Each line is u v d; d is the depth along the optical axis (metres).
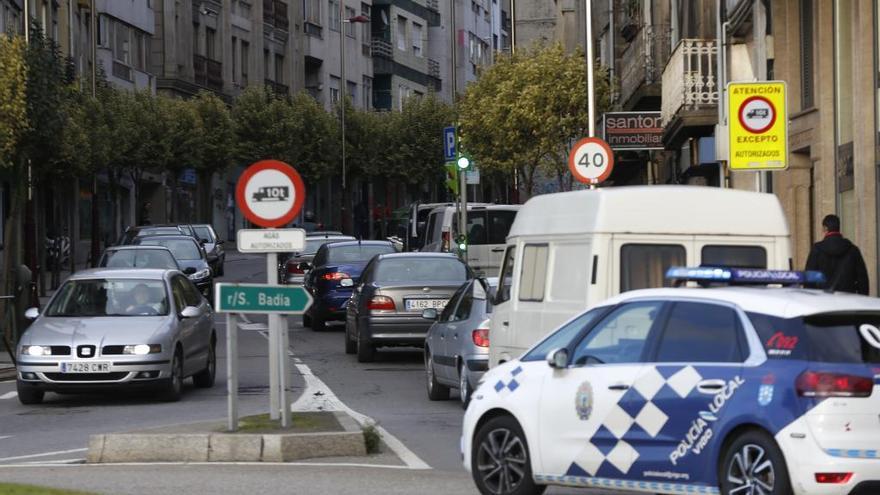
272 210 18.45
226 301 17.88
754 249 18.39
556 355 13.45
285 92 107.38
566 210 19.05
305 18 112.31
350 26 119.44
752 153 20.72
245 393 26.33
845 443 11.62
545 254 19.55
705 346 12.55
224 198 100.81
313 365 31.45
